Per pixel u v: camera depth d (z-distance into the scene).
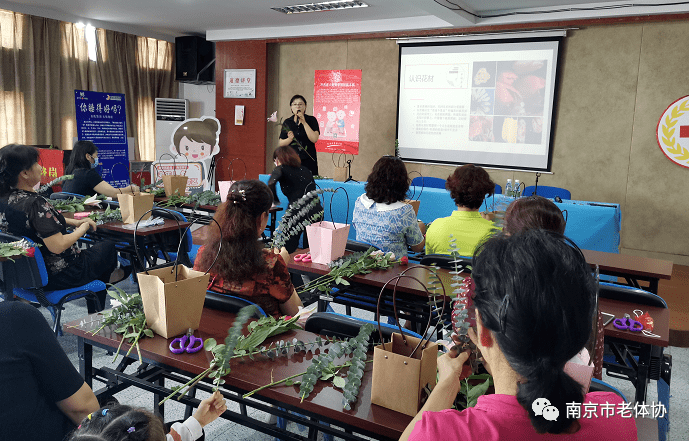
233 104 8.11
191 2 6.22
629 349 1.91
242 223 1.67
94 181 4.13
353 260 2.29
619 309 1.90
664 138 5.45
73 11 6.95
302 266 2.32
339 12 6.46
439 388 0.86
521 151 6.23
